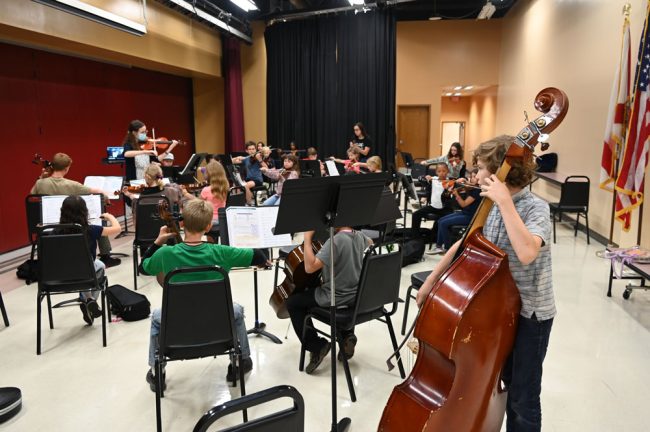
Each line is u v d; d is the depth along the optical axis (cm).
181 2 667
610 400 240
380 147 941
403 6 1018
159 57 698
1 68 520
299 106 953
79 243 283
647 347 295
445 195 503
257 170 688
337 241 243
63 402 243
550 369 269
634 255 362
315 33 927
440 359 150
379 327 327
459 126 1555
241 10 882
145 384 260
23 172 552
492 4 828
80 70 643
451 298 144
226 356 293
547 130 142
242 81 986
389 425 155
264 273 443
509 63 992
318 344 264
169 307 204
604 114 555
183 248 232
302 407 117
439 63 1059
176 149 916
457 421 149
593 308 355
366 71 923
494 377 151
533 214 147
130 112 762
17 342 308
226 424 227
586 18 610
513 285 147
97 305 335
